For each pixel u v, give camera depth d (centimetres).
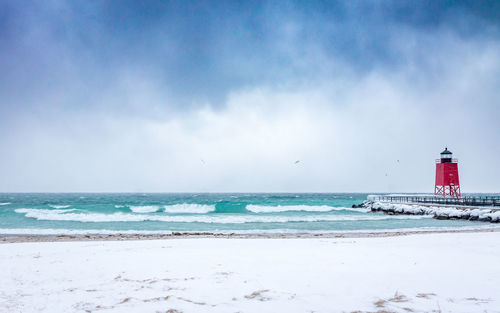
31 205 4438
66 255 988
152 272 708
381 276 621
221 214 3494
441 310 404
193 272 696
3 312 441
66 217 2923
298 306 434
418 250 1004
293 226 2425
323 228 2294
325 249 1055
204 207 3950
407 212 3678
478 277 601
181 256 928
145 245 1227
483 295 476
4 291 564
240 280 609
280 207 4075
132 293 526
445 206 3556
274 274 660
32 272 737
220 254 958
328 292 507
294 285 559
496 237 1376
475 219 2969
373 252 970
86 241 1494
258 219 2897
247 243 1270
